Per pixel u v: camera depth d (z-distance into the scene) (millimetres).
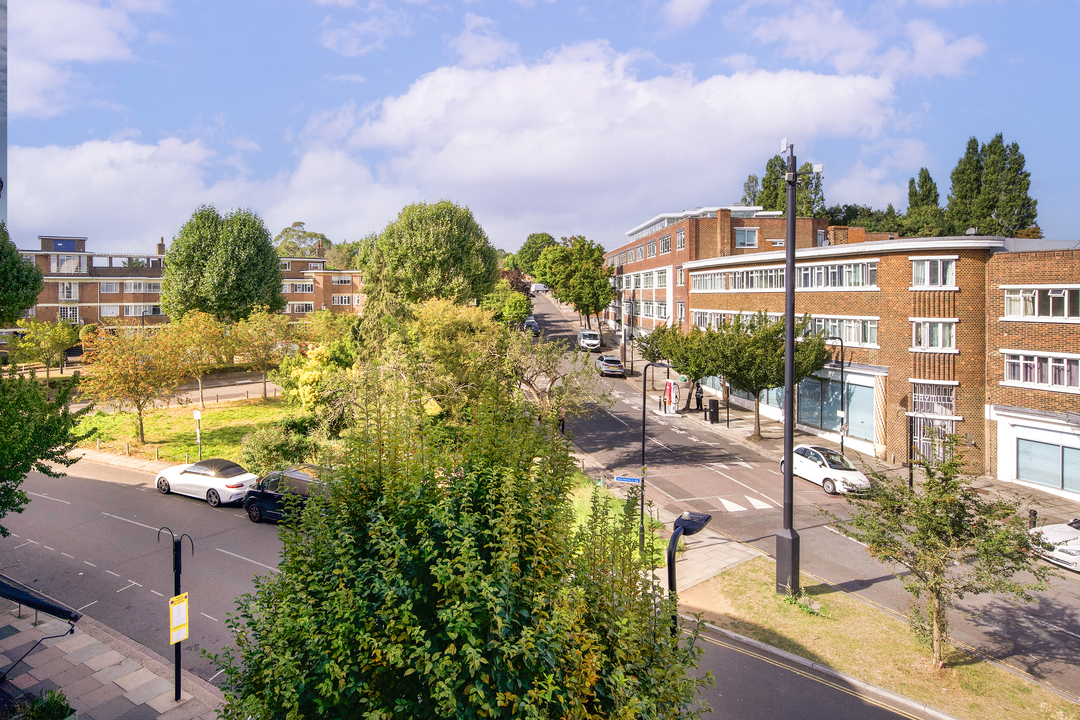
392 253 46969
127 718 11758
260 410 39625
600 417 39500
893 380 30172
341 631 6367
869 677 12688
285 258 78062
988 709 11633
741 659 13492
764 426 37531
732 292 44031
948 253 28609
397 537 7000
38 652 13969
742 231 55875
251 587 16938
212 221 52750
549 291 128875
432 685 6527
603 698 6953
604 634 7293
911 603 13766
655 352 45125
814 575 17672
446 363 28375
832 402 34344
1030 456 26703
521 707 6039
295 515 7844
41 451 13883
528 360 28094
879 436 30844
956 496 12422
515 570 6879
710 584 17016
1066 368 25516
